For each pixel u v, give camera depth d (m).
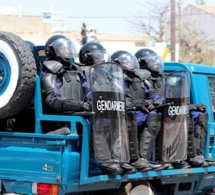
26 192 6.11
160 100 6.85
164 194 7.31
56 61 6.50
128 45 28.33
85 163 5.94
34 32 39.69
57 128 6.25
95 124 5.95
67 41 6.61
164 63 8.31
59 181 5.82
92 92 5.97
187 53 41.44
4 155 6.23
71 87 6.52
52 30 37.75
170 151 6.80
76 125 5.99
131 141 6.34
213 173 7.66
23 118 6.68
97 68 6.03
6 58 6.12
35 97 6.18
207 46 41.69
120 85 6.15
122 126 6.12
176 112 6.80
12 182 6.21
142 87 7.33
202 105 7.51
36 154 6.00
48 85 6.22
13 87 6.04
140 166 6.41
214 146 8.09
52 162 5.88
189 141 7.18
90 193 6.44
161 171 6.69
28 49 6.11
